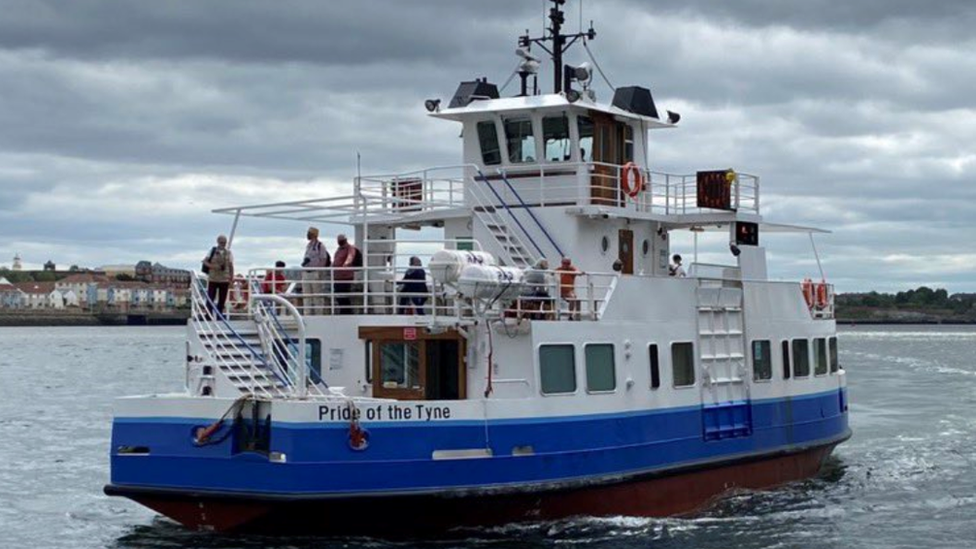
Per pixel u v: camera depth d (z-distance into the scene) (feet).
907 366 334.85
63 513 103.30
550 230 98.27
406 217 100.27
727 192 102.06
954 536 93.76
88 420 183.52
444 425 79.97
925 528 96.32
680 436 94.27
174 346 553.23
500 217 98.78
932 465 130.11
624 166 99.96
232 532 80.84
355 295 88.12
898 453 140.46
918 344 569.64
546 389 84.43
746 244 105.40
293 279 94.99
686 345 96.02
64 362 380.99
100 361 388.16
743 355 102.06
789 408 108.47
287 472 76.84
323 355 89.45
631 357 90.48
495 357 85.20
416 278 92.43
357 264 101.24
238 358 84.94
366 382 89.10
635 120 105.91
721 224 105.70
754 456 102.32
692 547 86.07
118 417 81.71
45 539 92.84
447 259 82.38
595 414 87.10
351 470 77.61
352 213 98.37
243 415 78.69
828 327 118.32
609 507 88.38
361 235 102.83
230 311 91.86
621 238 102.89
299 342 80.12
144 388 256.73
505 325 84.38
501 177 101.60
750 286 104.06
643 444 90.68
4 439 157.17
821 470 119.34
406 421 79.00
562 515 86.07
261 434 78.38
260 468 77.71
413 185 100.63
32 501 109.40
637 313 91.45
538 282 87.86
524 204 100.22
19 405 212.02
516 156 101.76
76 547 89.71
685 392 95.14
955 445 148.56
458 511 81.25
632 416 89.92
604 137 103.35
